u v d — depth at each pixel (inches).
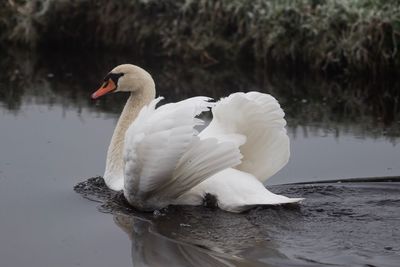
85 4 991.0
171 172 425.7
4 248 406.0
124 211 452.4
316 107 706.8
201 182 437.1
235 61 892.6
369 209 439.2
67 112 690.2
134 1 962.1
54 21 1000.9
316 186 484.1
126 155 437.4
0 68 906.1
